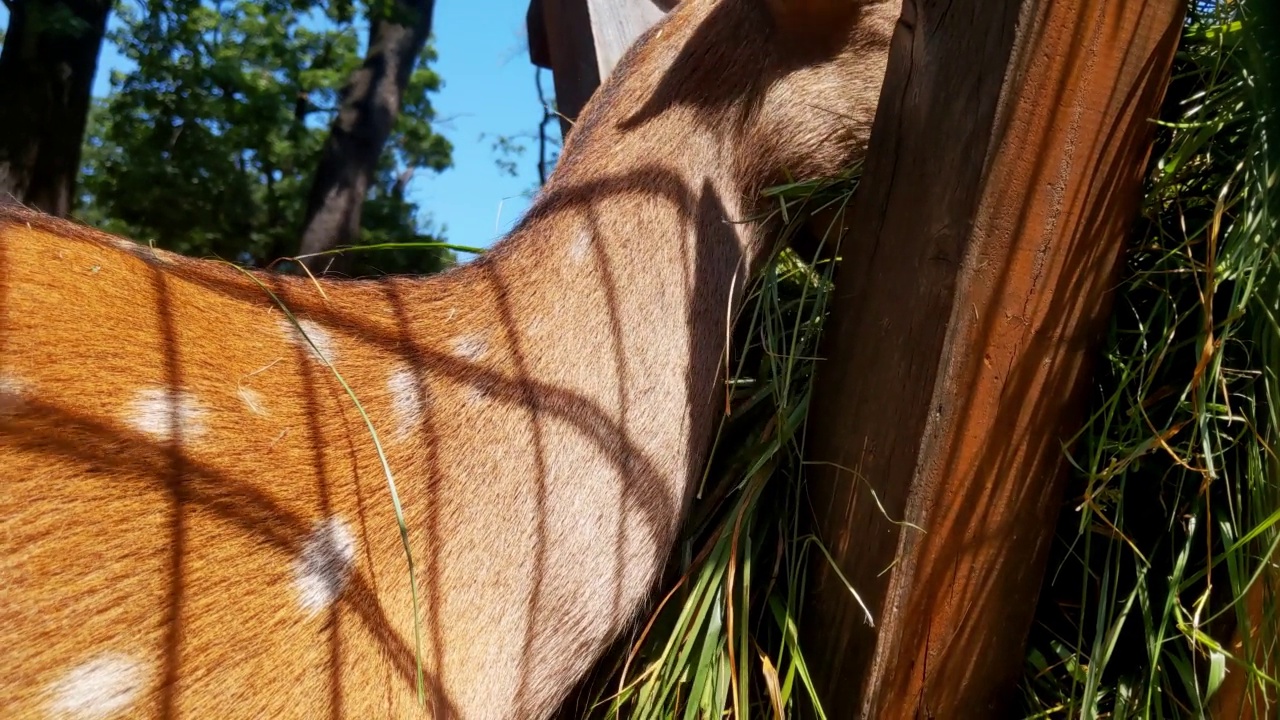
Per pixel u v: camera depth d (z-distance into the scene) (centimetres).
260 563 156
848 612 172
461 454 176
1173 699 165
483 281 194
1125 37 143
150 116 1177
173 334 167
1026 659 180
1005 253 149
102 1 848
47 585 141
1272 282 157
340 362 178
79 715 139
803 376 204
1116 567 167
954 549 161
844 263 178
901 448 160
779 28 210
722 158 209
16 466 144
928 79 158
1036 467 160
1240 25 160
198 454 158
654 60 217
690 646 182
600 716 195
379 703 159
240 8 1190
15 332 153
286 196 1273
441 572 169
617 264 195
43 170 809
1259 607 153
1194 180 175
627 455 185
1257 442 159
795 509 190
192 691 147
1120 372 173
